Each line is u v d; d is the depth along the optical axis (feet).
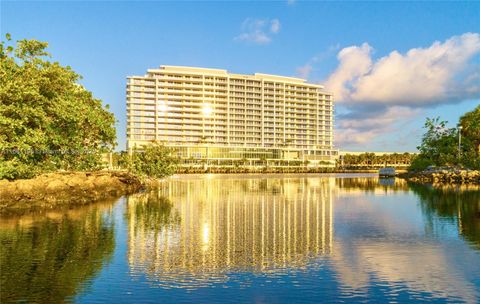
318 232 82.07
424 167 339.77
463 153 284.00
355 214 110.73
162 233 80.28
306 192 196.03
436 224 92.07
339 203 141.59
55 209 118.93
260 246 68.44
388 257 61.00
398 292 45.70
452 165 298.35
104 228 85.76
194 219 99.96
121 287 46.93
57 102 148.25
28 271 53.26
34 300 42.75
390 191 200.03
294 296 44.29
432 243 71.05
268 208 125.18
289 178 403.54
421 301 43.06
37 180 132.77
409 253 63.57
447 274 52.26
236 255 62.03
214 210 118.73
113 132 199.82
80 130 168.76
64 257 60.44
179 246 68.28
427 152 319.06
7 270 53.67
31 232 80.69
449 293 45.39
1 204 118.01
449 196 166.09
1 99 128.47
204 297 43.80
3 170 126.31
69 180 144.97
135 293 44.93
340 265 56.49
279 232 82.07
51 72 147.43
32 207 122.83
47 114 146.92
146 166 245.45
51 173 150.41
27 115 132.16
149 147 263.70
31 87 131.85
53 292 45.24
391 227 88.17
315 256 61.62
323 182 307.78
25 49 147.54
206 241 72.54
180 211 116.06
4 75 130.62
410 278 50.65
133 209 120.06
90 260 58.80
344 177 436.76
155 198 158.40
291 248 67.00
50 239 73.77
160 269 54.24
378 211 117.29
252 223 93.97
